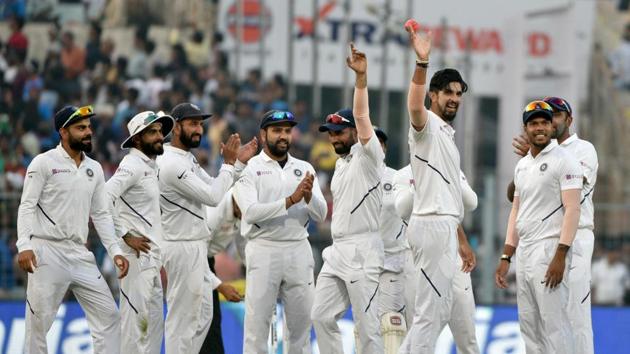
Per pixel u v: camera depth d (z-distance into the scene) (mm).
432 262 29000
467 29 71938
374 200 32531
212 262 37094
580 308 32062
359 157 32375
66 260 31516
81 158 31969
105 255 48219
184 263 33531
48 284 31312
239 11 69250
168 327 33812
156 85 66812
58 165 31328
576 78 73188
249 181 33062
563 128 32500
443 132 29109
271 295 33000
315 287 34062
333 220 33031
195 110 33656
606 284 57844
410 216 32250
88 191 31781
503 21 72562
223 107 66938
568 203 29672
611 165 73875
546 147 30266
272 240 32938
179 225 33531
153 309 33312
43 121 64062
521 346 43781
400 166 69500
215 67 68625
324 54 69812
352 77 70188
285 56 69500
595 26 74750
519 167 30891
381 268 32969
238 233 36938
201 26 69000
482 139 70938
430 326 29109
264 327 33031
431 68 71312
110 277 48094
